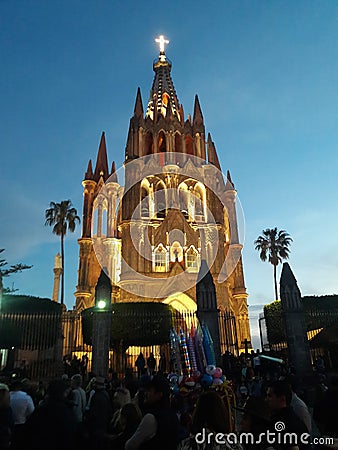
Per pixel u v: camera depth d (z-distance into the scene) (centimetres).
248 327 5381
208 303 2489
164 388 503
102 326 2398
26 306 2894
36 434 473
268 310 3316
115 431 696
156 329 3175
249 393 1659
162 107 7456
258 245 6388
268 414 463
